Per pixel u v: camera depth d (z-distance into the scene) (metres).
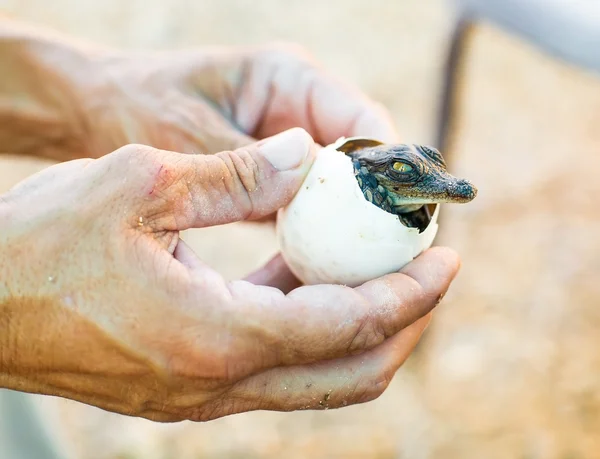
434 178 0.51
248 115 0.58
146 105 0.57
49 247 0.45
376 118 0.56
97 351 0.46
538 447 0.68
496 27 0.69
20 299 0.45
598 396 0.71
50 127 0.59
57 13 1.28
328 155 0.50
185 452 0.67
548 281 0.82
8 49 0.57
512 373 0.72
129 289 0.46
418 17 1.33
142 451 0.67
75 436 0.67
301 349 0.47
